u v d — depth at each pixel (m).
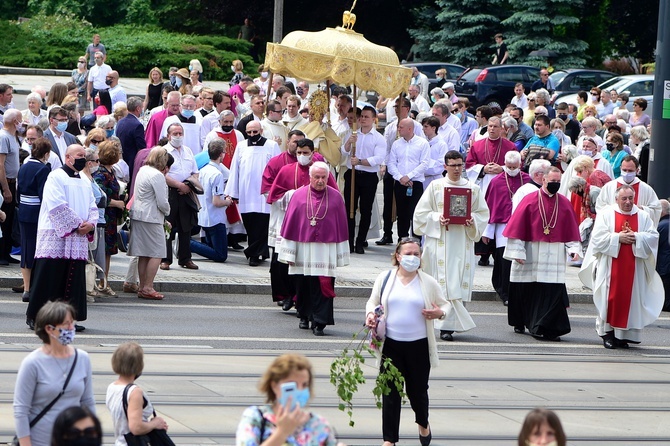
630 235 39.94
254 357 35.41
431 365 27.72
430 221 39.69
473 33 124.19
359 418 29.91
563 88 107.25
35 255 36.78
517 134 59.00
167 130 52.12
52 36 125.81
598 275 40.62
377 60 54.38
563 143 61.91
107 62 119.62
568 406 32.06
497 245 47.53
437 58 128.75
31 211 40.88
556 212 40.97
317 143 53.53
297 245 39.84
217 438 26.80
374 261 54.34
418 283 27.67
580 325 45.06
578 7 126.69
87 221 36.97
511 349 39.41
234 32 149.62
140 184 43.34
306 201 39.75
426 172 55.03
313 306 39.53
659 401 33.19
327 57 53.50
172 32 141.38
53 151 47.41
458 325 39.91
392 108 75.69
